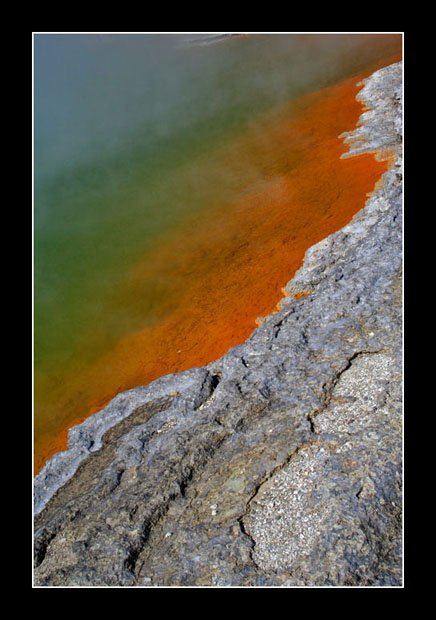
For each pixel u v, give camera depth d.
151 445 11.27
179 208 22.61
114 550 8.91
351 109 27.28
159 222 21.98
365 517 8.02
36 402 15.24
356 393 10.27
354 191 20.12
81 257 20.75
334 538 7.88
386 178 19.97
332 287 13.40
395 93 26.97
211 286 17.86
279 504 8.79
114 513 9.66
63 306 18.62
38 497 11.54
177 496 9.69
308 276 16.05
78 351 16.73
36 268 20.50
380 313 11.99
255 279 17.38
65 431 14.21
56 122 29.62
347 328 12.00
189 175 24.83
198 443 10.52
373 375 10.51
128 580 8.43
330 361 11.23
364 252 14.14
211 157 25.86
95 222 22.58
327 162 22.98
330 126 26.22
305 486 8.88
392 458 8.71
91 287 19.28
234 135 27.58
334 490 8.55
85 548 9.11
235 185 23.28
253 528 8.59
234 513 8.92
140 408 13.02
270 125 27.73
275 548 8.16
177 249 20.20
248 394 11.30
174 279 18.72
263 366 11.95
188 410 11.83
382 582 7.30
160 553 8.77
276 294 16.34
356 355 11.19
